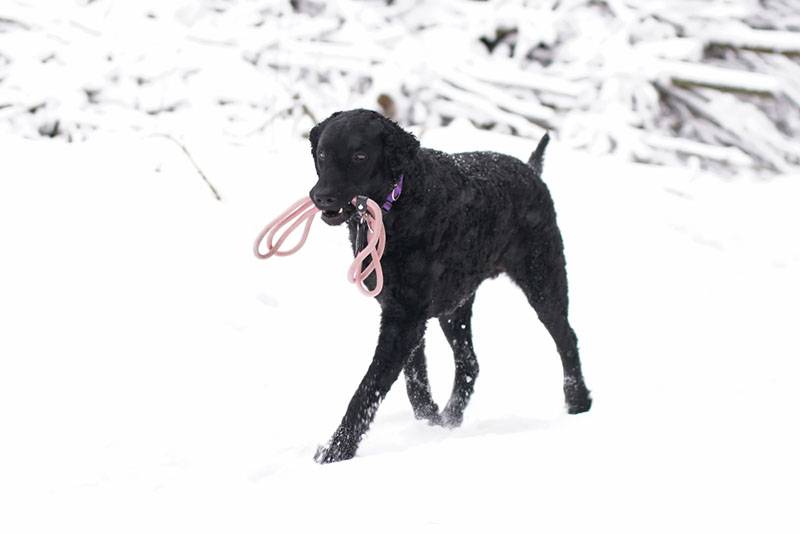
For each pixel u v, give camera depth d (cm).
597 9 1355
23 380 614
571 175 1098
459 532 358
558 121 1252
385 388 530
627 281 905
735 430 452
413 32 1304
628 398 645
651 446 430
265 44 1186
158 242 816
